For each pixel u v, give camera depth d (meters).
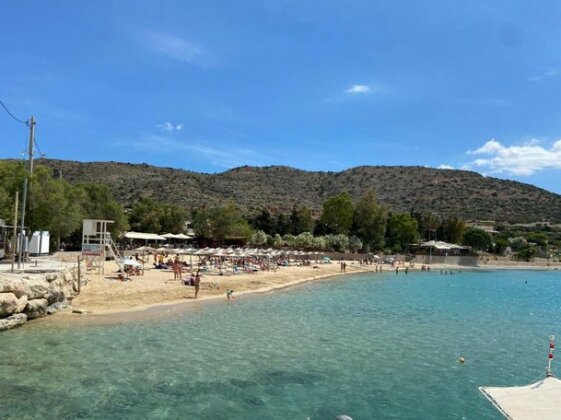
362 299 43.81
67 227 59.75
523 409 11.72
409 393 16.91
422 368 20.11
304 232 112.69
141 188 163.75
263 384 17.34
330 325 29.12
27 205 44.44
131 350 20.91
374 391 17.03
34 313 26.16
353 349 23.03
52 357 19.28
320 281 61.97
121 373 17.73
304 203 184.62
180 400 15.41
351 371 19.34
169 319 28.25
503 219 193.12
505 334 28.45
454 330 29.17
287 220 125.75
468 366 20.67
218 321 28.59
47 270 30.59
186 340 23.25
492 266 120.06
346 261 100.50
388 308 38.12
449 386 17.81
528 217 197.75
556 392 12.58
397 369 19.84
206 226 107.44
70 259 46.97
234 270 61.56
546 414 11.44
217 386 16.89
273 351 21.98
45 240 51.12
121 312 29.36
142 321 27.20
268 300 39.50
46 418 13.52
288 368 19.41
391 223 127.81
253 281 52.50
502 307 42.22
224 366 19.30
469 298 49.06
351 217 120.31
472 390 17.41
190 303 34.72
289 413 14.77
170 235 87.19
